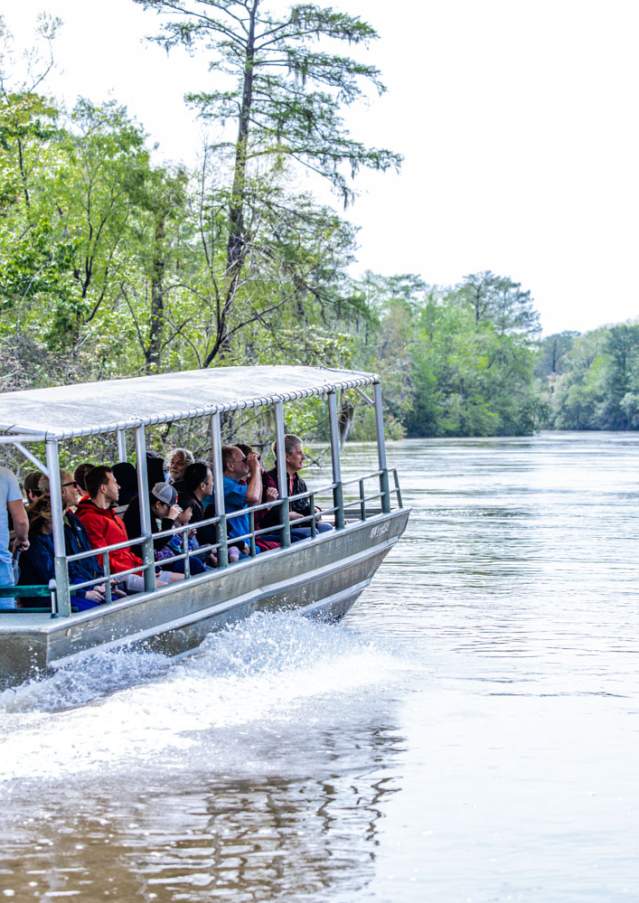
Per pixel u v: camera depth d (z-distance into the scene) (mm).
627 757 8352
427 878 6258
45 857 6469
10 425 8891
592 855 6570
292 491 12859
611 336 152250
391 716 9359
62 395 10344
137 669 9672
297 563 11930
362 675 10656
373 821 7055
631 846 6703
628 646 12227
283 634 11328
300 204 31469
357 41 33188
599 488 37906
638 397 146250
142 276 31203
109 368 28453
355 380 13273
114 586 9961
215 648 10594
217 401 10766
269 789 7582
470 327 133125
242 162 30953
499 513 28609
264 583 11391
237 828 6906
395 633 12812
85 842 6676
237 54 32844
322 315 33000
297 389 11992
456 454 69125
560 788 7676
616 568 18469
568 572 18016
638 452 72188
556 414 156500
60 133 30641
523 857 6539
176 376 12570
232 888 6105
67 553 9781
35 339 26672
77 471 11273
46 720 8773
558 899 6023
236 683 10008
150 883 6156
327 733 8844
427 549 21203
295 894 6047
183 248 31047
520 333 154500
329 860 6477
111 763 8008
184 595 10148
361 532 13289
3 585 9398
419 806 7312
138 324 30344
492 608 14586
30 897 5969
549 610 14430
